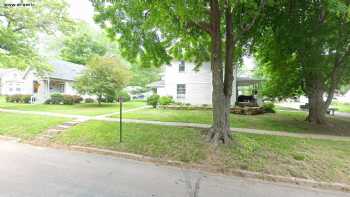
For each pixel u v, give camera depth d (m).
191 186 4.82
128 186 4.64
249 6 7.25
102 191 4.32
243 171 5.85
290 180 5.41
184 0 6.11
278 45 11.02
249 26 7.61
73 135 9.01
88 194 4.15
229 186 4.94
